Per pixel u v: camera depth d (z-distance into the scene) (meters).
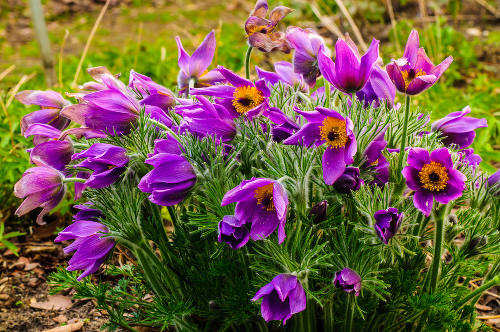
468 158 1.21
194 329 1.23
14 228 1.64
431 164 1.06
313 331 1.18
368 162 1.11
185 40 3.25
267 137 1.13
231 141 1.14
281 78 1.23
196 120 1.12
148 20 3.89
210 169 1.10
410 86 1.07
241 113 1.13
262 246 1.14
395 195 1.14
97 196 1.16
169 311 1.17
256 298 1.05
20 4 4.26
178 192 1.10
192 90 1.15
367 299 1.16
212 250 1.21
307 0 3.23
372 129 1.11
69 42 3.43
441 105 1.98
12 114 1.84
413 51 1.08
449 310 1.16
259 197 1.07
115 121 1.14
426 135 1.14
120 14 4.09
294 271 1.08
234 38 3.10
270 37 1.21
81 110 1.13
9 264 1.53
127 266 1.28
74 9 4.18
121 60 2.49
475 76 2.62
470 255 1.17
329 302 1.16
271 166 1.10
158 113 1.17
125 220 1.15
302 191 1.10
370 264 1.11
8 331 1.37
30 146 1.65
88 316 1.41
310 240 1.10
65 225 1.64
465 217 1.17
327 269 1.14
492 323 1.37
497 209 1.19
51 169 1.17
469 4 3.67
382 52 2.76
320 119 1.07
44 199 1.17
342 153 1.07
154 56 2.63
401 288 1.15
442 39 2.79
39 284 1.48
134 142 1.12
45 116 1.23
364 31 3.10
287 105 1.17
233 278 1.19
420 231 1.18
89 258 1.15
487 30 3.26
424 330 1.20
